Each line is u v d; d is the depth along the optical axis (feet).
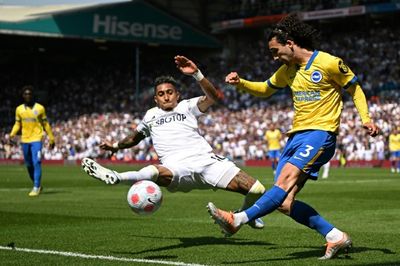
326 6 159.43
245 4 180.86
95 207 44.29
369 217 37.47
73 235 29.66
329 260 22.81
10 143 64.44
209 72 181.16
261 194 25.13
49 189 64.85
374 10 147.74
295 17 23.03
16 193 58.65
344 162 132.05
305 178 22.63
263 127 145.07
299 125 23.07
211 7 190.08
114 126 172.14
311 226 23.26
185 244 26.81
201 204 46.98
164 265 21.80
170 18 181.16
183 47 192.03
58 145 172.45
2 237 28.96
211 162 25.30
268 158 139.33
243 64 176.76
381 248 25.55
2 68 209.26
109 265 21.86
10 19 170.91
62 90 200.03
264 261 22.65
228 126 152.05
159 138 25.71
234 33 185.37
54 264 22.09
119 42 181.88
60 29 171.32
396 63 149.59
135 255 23.98
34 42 186.60
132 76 197.67
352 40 163.43
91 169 22.74
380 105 135.03
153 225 33.68
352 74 22.58
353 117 134.82
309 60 22.80
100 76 200.75
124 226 33.19
